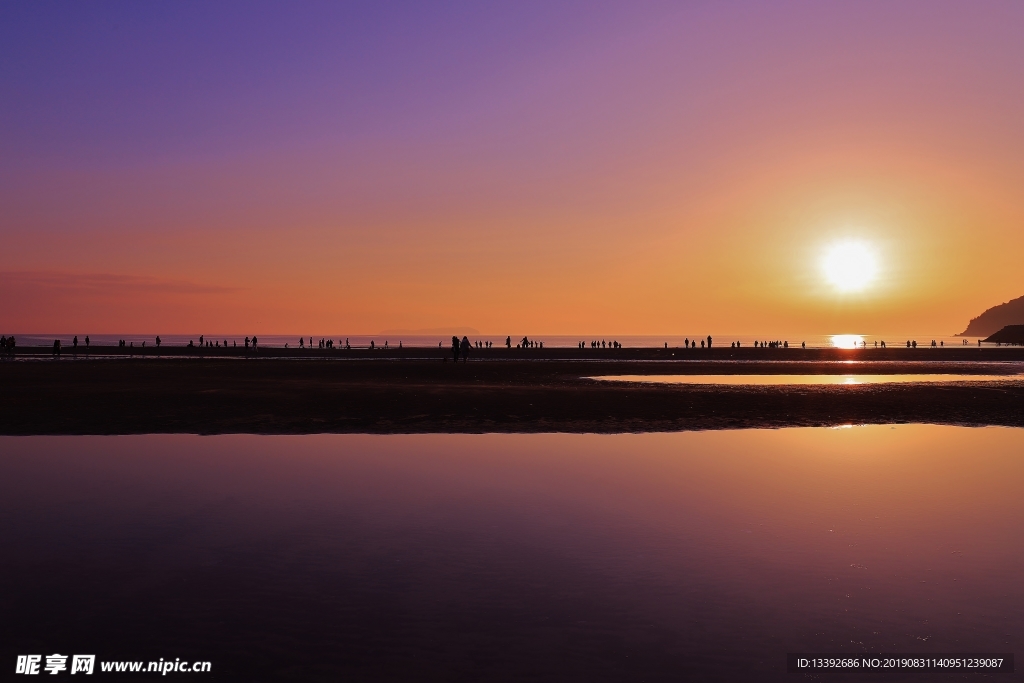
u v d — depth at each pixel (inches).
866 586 252.4
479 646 202.7
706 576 261.6
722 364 2228.1
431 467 473.7
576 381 1317.7
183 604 232.1
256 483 419.5
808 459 509.4
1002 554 288.5
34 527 323.3
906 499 386.0
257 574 261.4
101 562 273.6
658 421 721.6
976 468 473.1
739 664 193.0
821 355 3302.2
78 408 779.4
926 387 1183.6
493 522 336.2
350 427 665.0
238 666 190.2
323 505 367.9
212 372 1499.8
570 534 315.9
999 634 213.0
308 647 201.3
